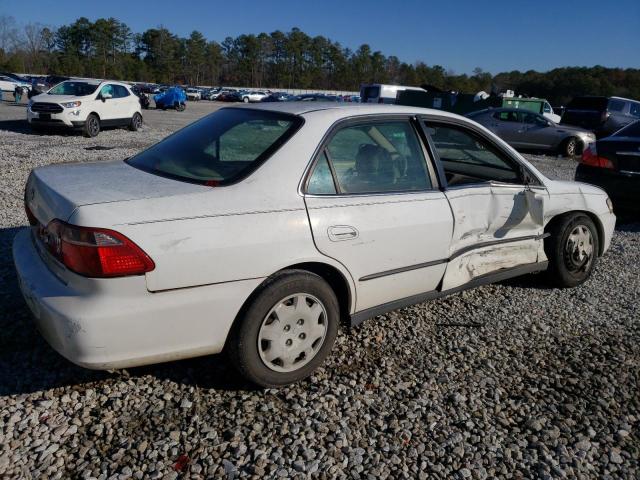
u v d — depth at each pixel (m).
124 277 2.51
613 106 20.22
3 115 21.08
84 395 2.92
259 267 2.81
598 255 5.07
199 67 125.56
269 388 3.04
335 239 3.06
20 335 3.46
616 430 2.91
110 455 2.49
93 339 2.50
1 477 2.32
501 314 4.29
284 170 2.99
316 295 3.04
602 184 7.62
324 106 3.47
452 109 26.86
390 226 3.29
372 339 3.75
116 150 12.16
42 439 2.56
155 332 2.62
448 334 3.90
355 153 3.32
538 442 2.77
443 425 2.87
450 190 3.70
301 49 131.38
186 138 3.59
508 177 4.31
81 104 15.10
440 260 3.64
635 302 4.68
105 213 2.55
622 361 3.64
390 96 30.48
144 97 37.31
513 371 3.45
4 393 2.89
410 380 3.27
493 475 2.53
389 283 3.42
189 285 2.64
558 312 4.38
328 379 3.22
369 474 2.48
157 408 2.85
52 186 2.90
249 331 2.84
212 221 2.71
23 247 3.13
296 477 2.43
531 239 4.35
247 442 2.63
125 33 117.19
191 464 2.46
